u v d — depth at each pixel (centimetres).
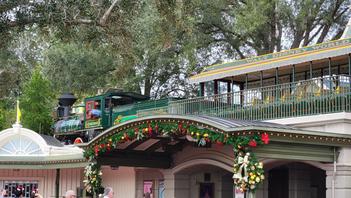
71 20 1933
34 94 3984
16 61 3503
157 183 2347
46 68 3872
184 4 2369
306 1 3300
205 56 3791
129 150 2052
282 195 2095
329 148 1747
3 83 3662
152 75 3838
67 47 3700
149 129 1755
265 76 2480
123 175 2505
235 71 2395
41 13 1895
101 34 2073
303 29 3516
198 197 2178
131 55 2211
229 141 1552
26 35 2984
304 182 2081
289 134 1595
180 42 3566
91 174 1988
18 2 1870
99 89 4003
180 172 2144
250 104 2111
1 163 2658
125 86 3712
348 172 1756
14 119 4109
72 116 3694
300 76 2377
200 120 1606
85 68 3822
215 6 3528
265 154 1589
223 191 2169
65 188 2684
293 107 1964
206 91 2684
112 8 1983
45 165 2639
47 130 3941
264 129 1532
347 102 1828
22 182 2758
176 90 4125
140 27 3081
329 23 3559
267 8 3319
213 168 2155
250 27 3253
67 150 2597
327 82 1970
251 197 1534
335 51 1988
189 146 2070
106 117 3334
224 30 3650
